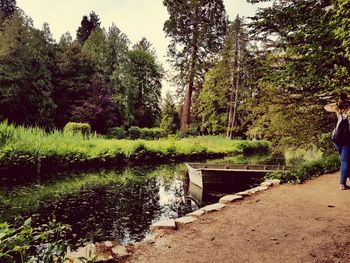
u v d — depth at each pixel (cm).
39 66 3778
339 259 316
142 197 1012
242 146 2958
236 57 3347
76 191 1062
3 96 3378
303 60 643
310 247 350
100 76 4294
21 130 1498
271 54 1064
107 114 3784
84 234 624
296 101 1098
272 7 836
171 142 2341
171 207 900
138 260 317
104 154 1719
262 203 561
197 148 2386
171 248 350
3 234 228
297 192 653
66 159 1484
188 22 3612
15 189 1054
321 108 1095
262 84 1127
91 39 4859
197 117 4512
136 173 1544
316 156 1766
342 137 629
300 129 1180
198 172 1253
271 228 419
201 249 346
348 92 721
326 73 643
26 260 244
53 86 3866
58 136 1747
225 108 3881
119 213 804
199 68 3641
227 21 3769
